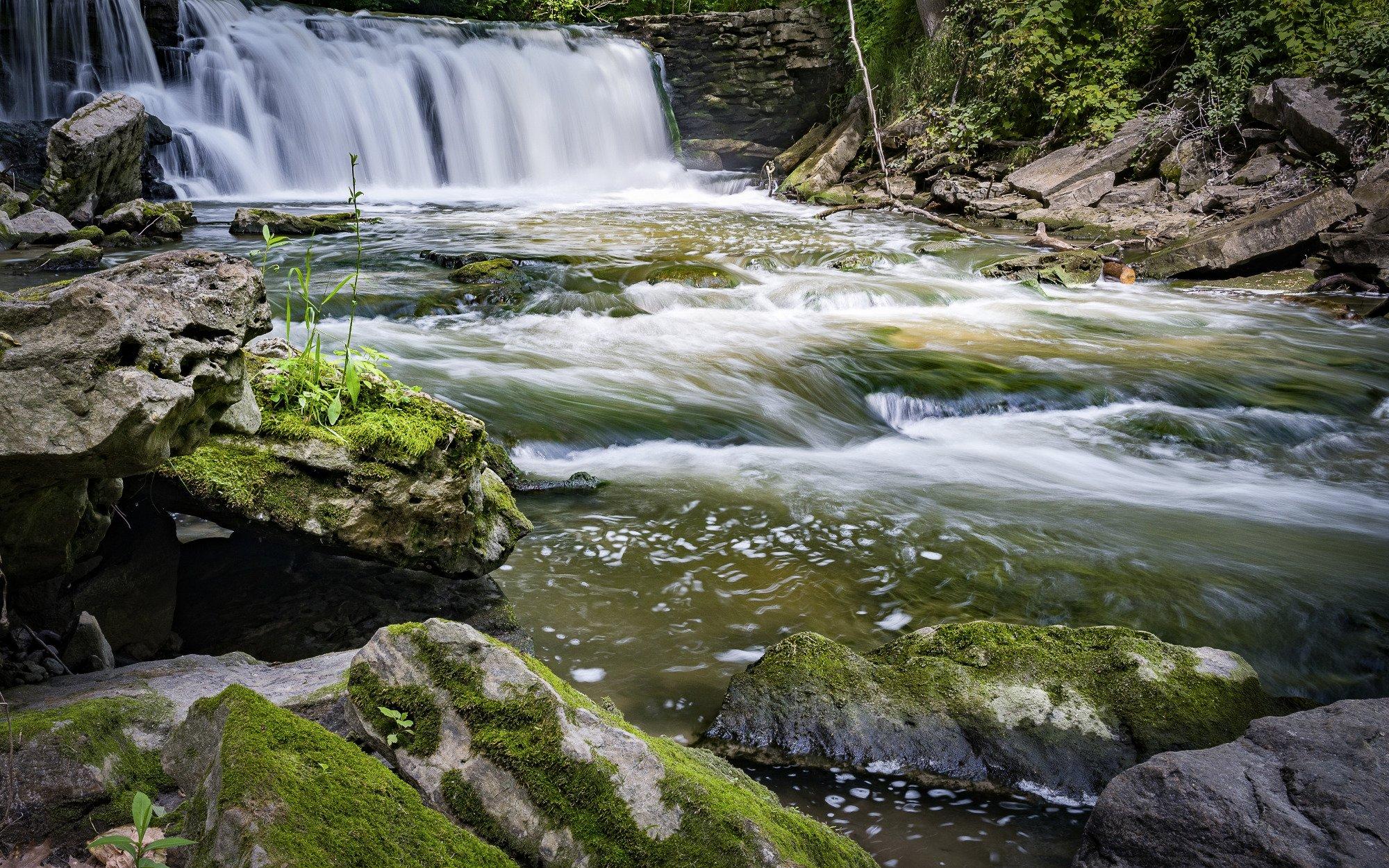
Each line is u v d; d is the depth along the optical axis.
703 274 11.36
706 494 5.60
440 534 3.72
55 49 15.68
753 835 2.10
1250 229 12.73
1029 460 6.75
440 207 17.48
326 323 8.84
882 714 3.21
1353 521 5.69
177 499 3.37
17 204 12.48
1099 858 2.50
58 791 2.13
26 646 2.81
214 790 1.83
